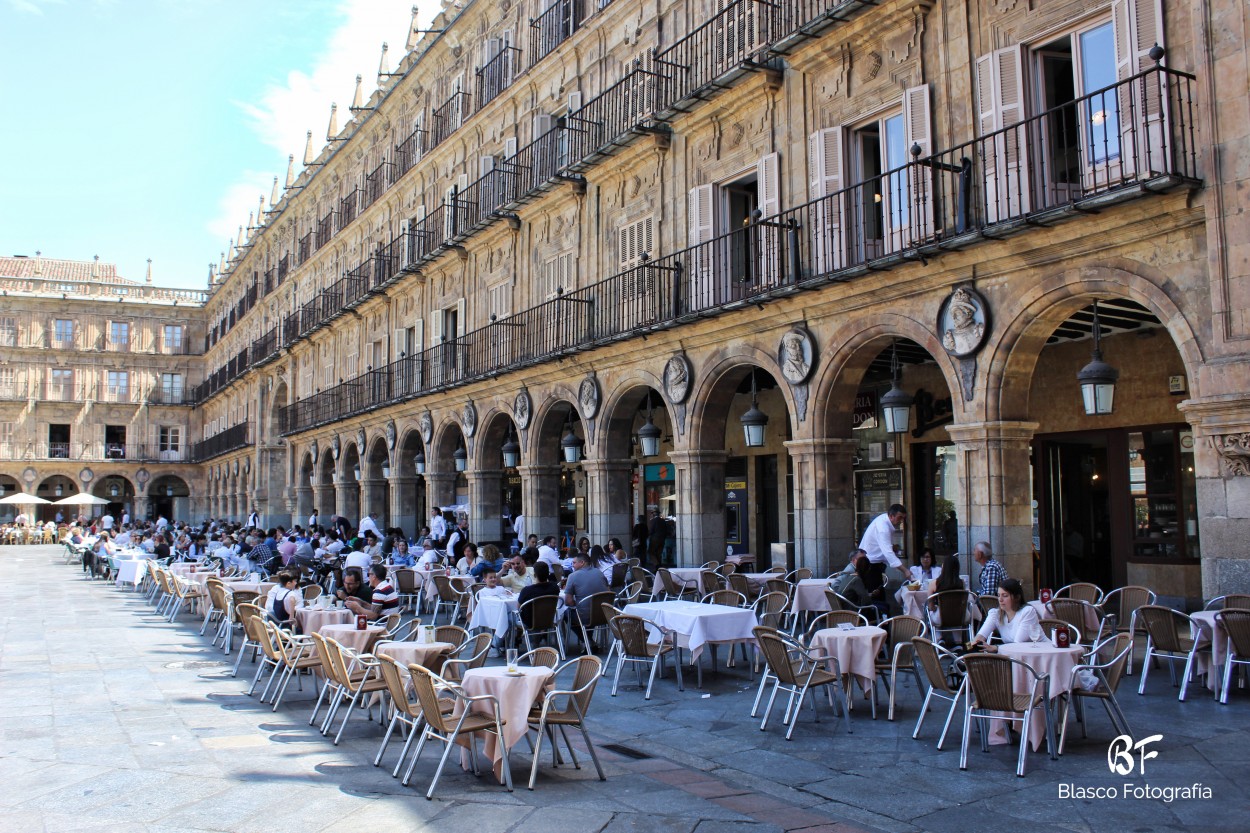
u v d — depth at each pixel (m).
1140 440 15.67
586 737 8.02
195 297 78.81
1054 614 11.02
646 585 16.94
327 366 41.66
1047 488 17.08
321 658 10.02
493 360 25.80
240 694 11.98
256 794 7.55
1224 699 9.76
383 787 7.76
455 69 31.27
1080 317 14.54
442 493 29.11
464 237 27.56
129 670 13.72
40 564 42.88
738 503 22.83
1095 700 10.20
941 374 18.28
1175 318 10.56
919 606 12.76
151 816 7.00
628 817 6.95
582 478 28.34
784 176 16.77
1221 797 7.02
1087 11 12.18
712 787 7.73
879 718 10.05
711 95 17.98
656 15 20.48
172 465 73.56
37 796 7.50
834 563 15.25
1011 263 12.37
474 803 7.31
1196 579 14.82
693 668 13.20
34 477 70.06
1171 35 11.09
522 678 7.87
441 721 7.62
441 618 18.17
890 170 13.83
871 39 15.20
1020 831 6.55
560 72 24.33
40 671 13.61
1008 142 12.90
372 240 37.66
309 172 47.69
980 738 8.80
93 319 73.62
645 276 19.92
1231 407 9.89
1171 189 10.33
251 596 16.12
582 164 21.59
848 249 15.02
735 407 22.86
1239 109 10.05
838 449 15.44
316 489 40.38
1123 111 11.55
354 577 13.53
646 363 19.58
